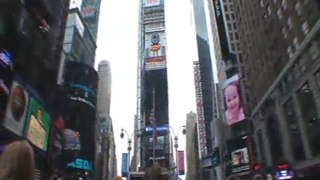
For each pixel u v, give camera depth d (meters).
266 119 71.44
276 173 47.75
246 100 116.31
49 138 50.50
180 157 96.56
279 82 62.19
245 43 88.75
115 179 7.11
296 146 57.56
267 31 69.44
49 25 55.12
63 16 68.31
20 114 37.78
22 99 38.59
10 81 35.53
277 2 62.38
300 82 53.44
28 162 2.96
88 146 95.38
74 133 91.62
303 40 51.41
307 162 52.94
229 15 133.12
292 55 56.59
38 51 48.75
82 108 97.56
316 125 49.19
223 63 133.50
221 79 141.50
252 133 89.06
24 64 43.00
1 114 33.12
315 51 47.59
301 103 53.97
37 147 44.06
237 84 120.38
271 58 67.62
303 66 51.94
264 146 73.44
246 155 111.06
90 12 156.50
